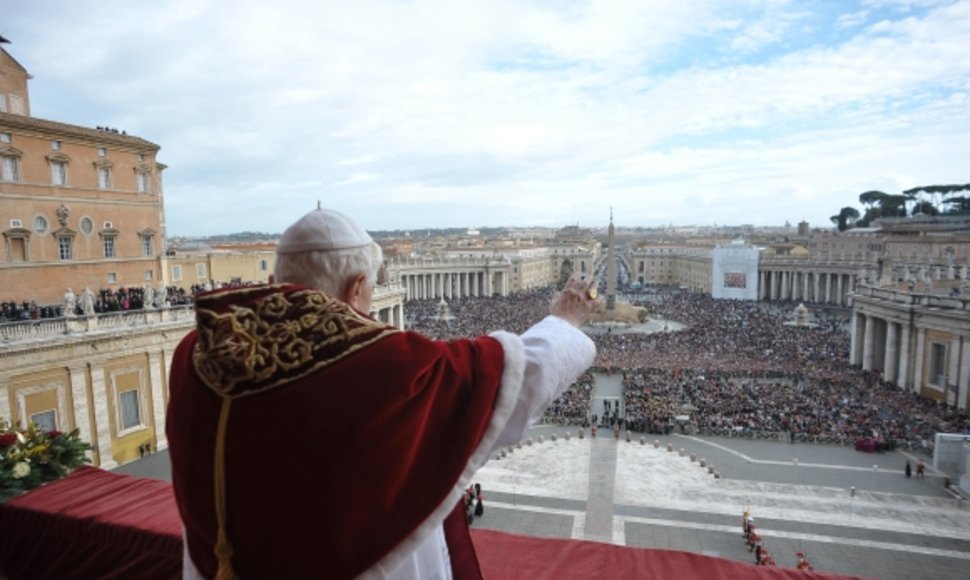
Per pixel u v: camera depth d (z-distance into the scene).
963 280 60.38
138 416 38.38
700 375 61.50
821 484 35.78
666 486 35.56
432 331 86.62
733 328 89.44
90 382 35.31
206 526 2.46
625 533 29.64
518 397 2.67
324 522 2.26
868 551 27.69
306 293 2.55
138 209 49.25
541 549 5.79
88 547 6.13
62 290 43.28
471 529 6.26
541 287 180.62
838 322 104.38
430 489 2.36
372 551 2.29
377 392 2.31
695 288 173.12
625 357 70.44
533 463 39.31
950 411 49.12
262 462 2.26
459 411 2.48
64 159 43.12
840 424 45.31
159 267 51.41
